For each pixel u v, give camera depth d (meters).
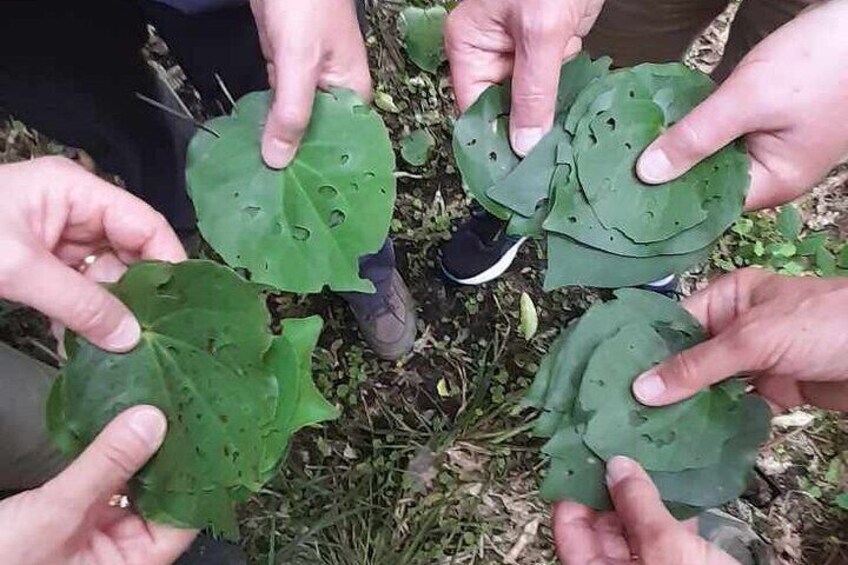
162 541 0.40
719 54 0.88
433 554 0.71
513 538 0.72
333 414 0.38
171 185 0.66
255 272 0.40
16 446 0.54
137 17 0.56
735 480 0.42
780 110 0.42
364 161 0.41
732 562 0.39
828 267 0.77
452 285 0.78
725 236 0.80
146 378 0.37
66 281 0.35
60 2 0.50
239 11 0.52
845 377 0.42
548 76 0.40
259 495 0.69
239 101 0.41
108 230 0.41
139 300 0.36
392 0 0.83
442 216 0.79
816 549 0.74
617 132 0.41
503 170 0.42
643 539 0.39
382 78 0.81
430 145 0.80
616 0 0.68
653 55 0.74
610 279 0.42
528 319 0.76
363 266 0.66
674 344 0.42
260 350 0.37
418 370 0.76
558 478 0.42
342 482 0.72
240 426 0.37
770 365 0.41
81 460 0.35
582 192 0.41
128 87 0.59
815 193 0.83
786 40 0.42
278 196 0.41
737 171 0.43
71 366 0.37
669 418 0.41
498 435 0.73
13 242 0.35
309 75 0.39
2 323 0.69
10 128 0.75
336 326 0.76
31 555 0.35
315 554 0.67
